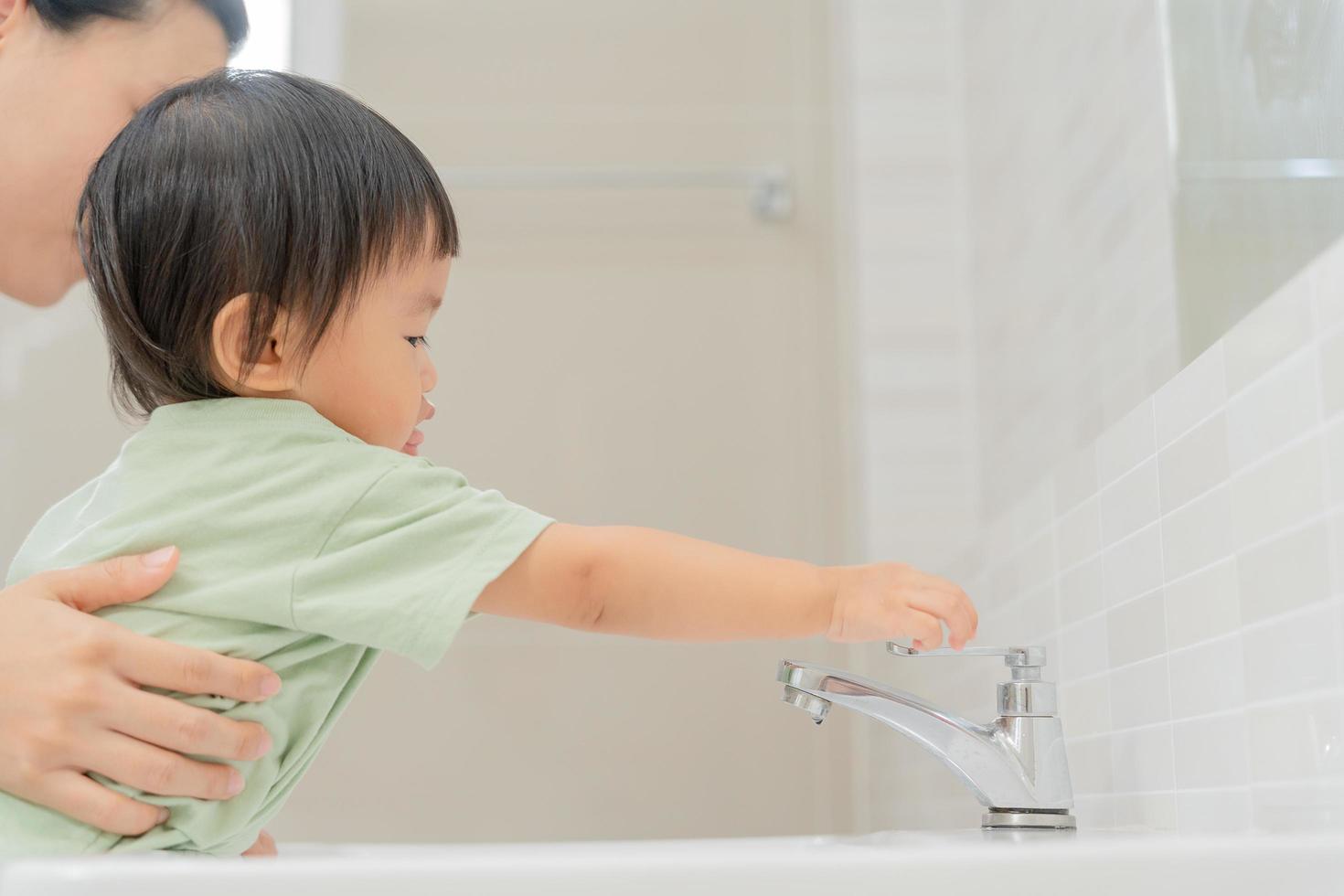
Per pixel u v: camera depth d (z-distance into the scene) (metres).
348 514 0.74
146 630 0.72
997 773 0.80
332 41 1.96
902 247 1.85
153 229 0.78
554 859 0.46
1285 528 0.69
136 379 0.82
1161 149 0.98
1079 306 1.21
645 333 1.94
